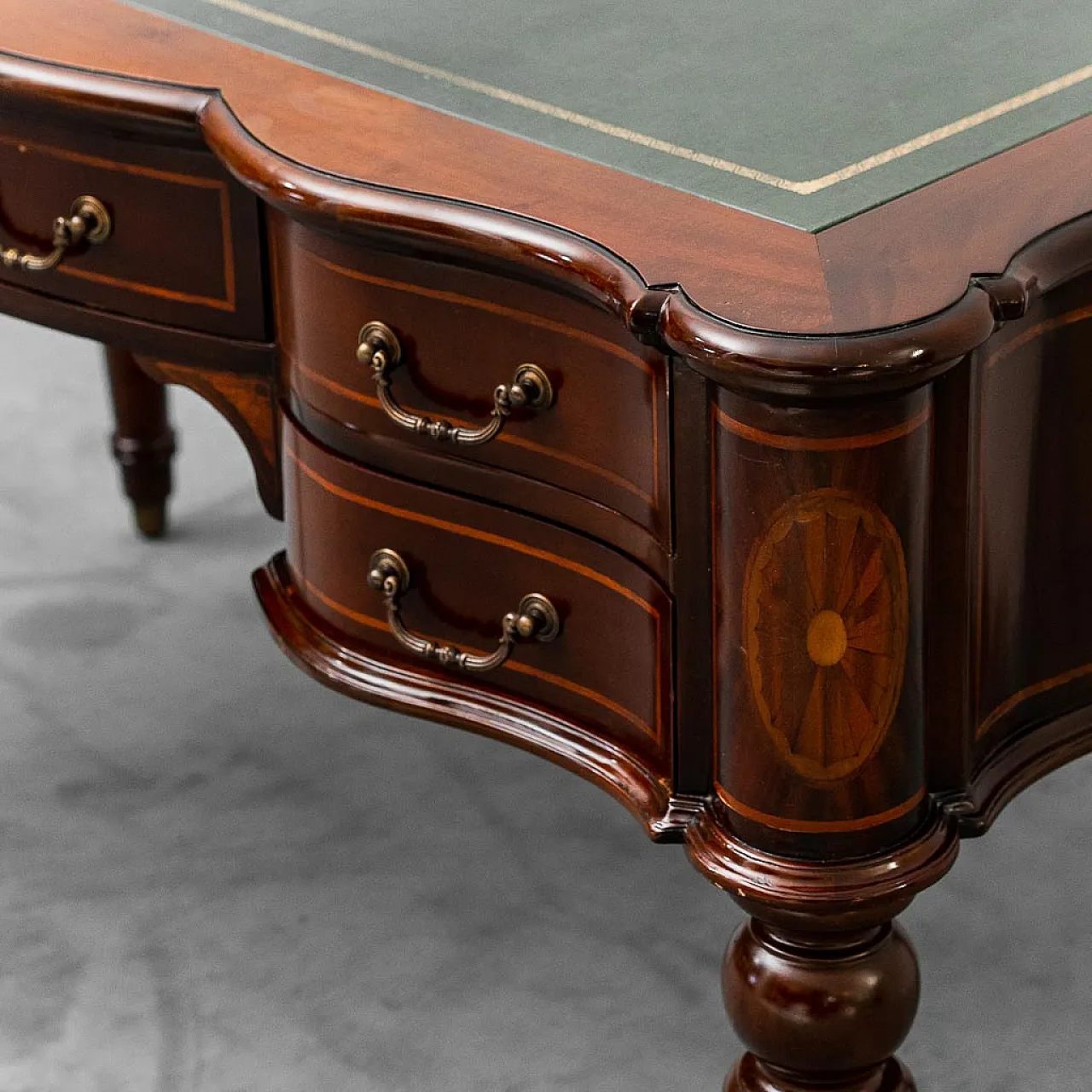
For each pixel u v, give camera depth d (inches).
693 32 62.5
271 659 95.0
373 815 85.1
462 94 58.5
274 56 61.2
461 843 83.4
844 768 51.3
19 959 78.5
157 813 85.8
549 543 56.0
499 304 53.2
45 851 83.9
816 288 47.6
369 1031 74.4
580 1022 74.3
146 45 62.0
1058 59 59.6
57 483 109.6
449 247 52.0
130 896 81.4
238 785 87.1
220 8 65.1
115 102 59.1
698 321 46.6
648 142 55.3
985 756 56.7
